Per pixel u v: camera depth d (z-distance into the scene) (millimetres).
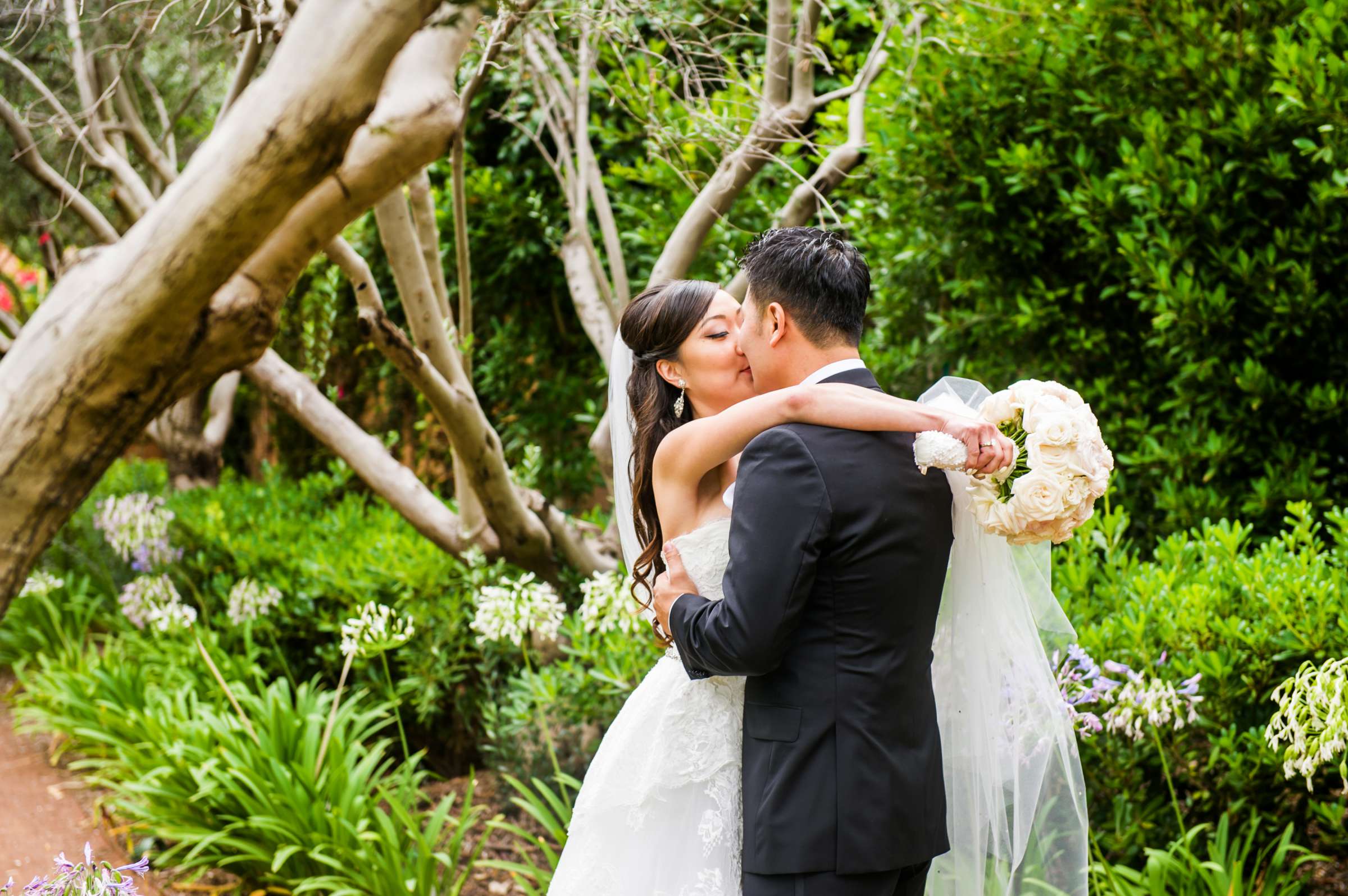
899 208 3918
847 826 1535
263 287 1373
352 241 5758
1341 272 3156
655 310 2043
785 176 4586
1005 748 1892
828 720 1556
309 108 1156
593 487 5715
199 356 1341
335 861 2932
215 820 3359
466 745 4371
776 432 1572
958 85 3607
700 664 1603
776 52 3432
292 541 5117
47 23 2898
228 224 1190
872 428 1561
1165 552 2990
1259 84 3234
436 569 4199
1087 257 3594
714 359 2016
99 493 6555
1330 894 2816
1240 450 3256
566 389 5645
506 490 3814
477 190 5320
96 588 6062
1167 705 2455
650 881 1820
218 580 4988
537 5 2740
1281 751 2465
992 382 3854
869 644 1571
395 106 1303
